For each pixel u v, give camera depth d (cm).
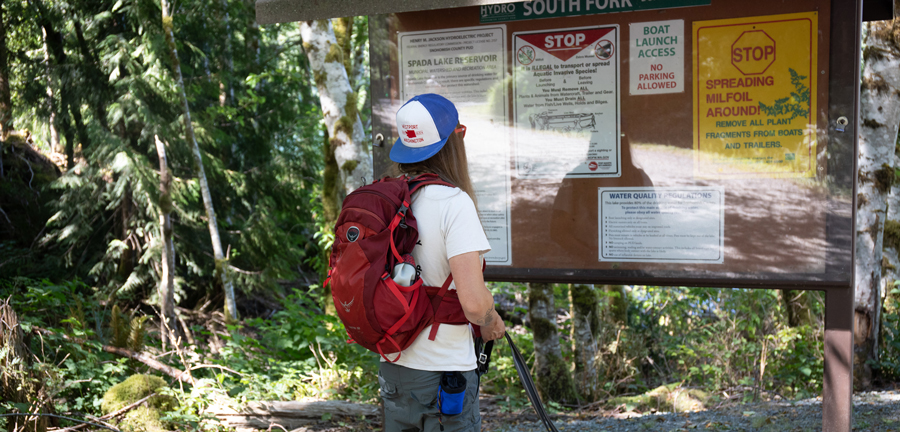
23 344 408
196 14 1140
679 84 279
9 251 1098
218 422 452
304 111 1362
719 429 383
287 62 1467
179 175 1128
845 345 263
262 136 1303
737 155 273
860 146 588
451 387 183
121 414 427
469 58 303
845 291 262
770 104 268
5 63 1091
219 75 1180
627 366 712
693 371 653
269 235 1184
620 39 284
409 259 178
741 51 270
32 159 1353
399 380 192
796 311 688
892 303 663
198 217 1164
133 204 1099
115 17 1088
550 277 300
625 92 286
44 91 1111
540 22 293
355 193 185
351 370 571
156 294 1047
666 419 434
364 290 173
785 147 268
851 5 255
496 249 306
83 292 1079
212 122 1142
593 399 661
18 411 357
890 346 602
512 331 962
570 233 297
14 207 1209
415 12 307
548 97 295
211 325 1012
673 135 281
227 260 1023
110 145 1012
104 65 1044
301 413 462
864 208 583
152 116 1027
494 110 302
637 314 873
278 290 1179
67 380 452
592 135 291
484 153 305
